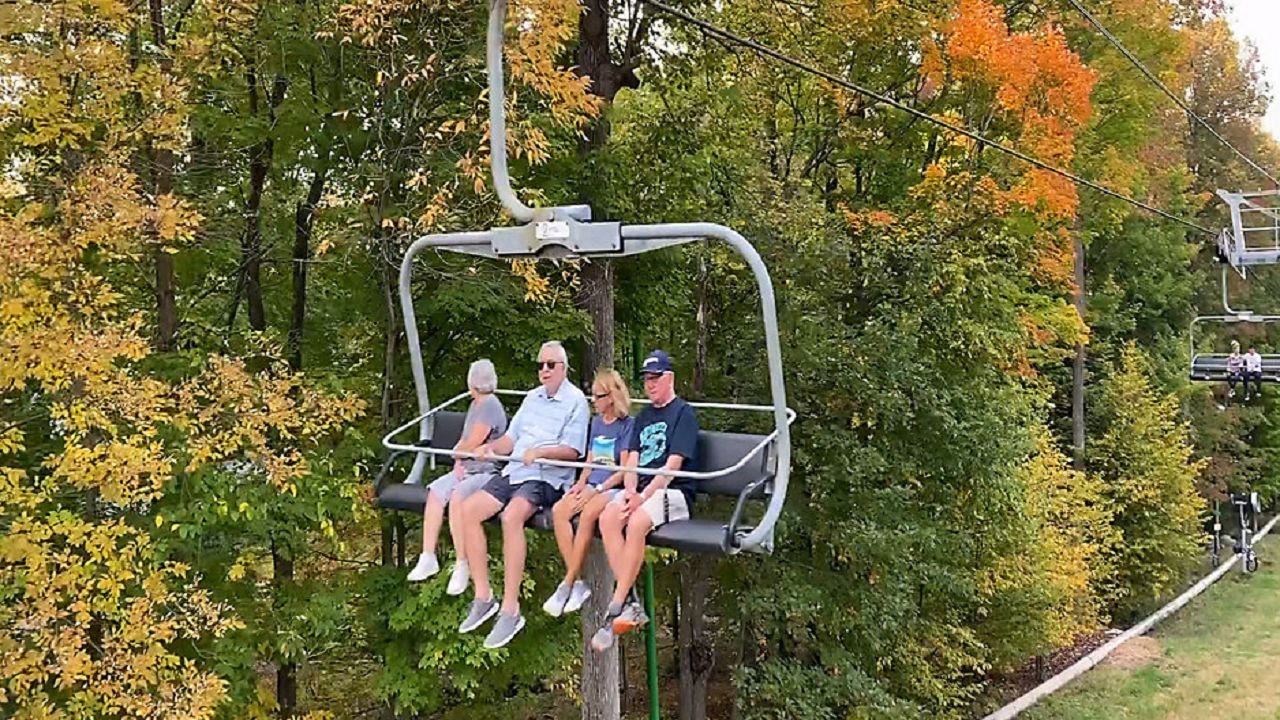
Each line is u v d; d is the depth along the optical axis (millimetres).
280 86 10383
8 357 7305
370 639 10250
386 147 9547
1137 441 23906
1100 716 17203
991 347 14469
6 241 7078
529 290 9062
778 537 12992
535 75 8602
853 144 15742
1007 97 14148
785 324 13477
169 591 8500
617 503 5297
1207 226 34281
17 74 7508
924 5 14797
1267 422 34250
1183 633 23125
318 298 11039
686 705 14945
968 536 14906
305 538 9867
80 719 7559
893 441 14094
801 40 14789
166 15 9695
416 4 9047
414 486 6219
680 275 12938
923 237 14141
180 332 10320
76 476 7469
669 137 11930
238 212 10516
